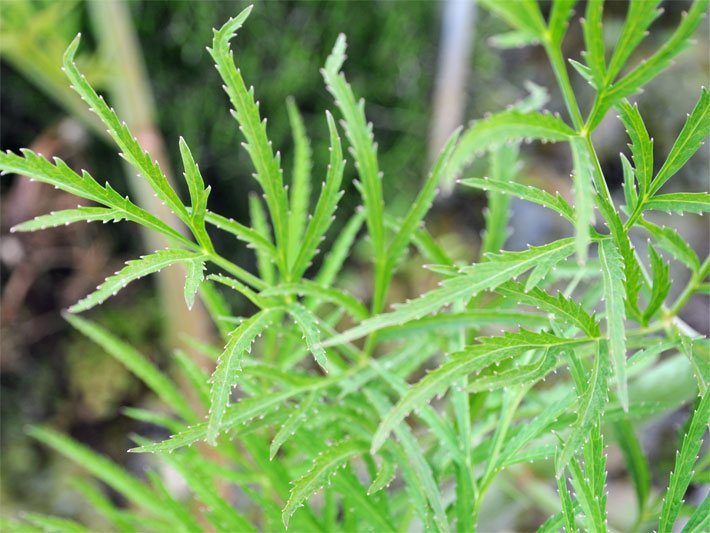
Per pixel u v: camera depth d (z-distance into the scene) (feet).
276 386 1.22
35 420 4.06
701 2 0.90
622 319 0.80
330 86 1.09
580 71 0.94
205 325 3.33
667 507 0.88
